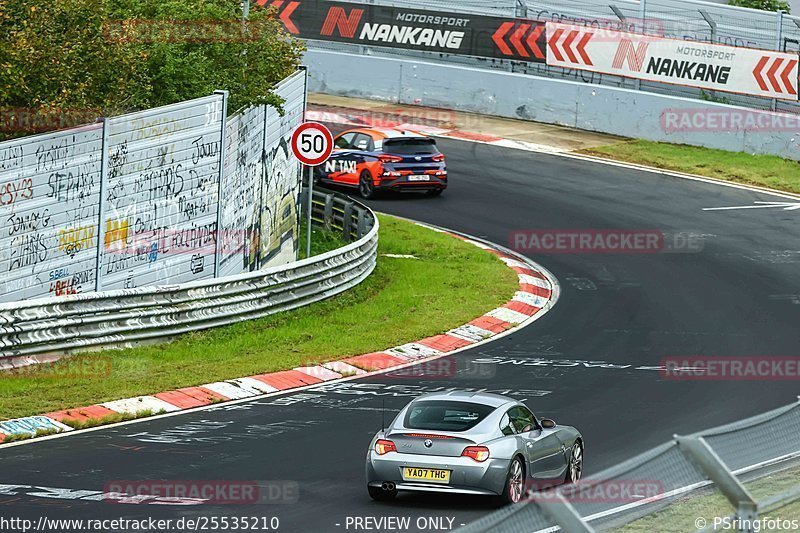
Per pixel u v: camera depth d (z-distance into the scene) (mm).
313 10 89625
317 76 88875
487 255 57406
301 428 31750
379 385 37688
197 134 43594
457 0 86500
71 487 24797
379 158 66562
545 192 68875
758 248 59406
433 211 65062
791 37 76188
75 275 38500
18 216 36125
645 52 80688
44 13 39594
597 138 80625
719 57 78188
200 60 46594
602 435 31844
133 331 38844
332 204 60469
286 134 53188
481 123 83188
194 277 44250
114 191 39844
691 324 47562
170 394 34656
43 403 32281
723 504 14336
